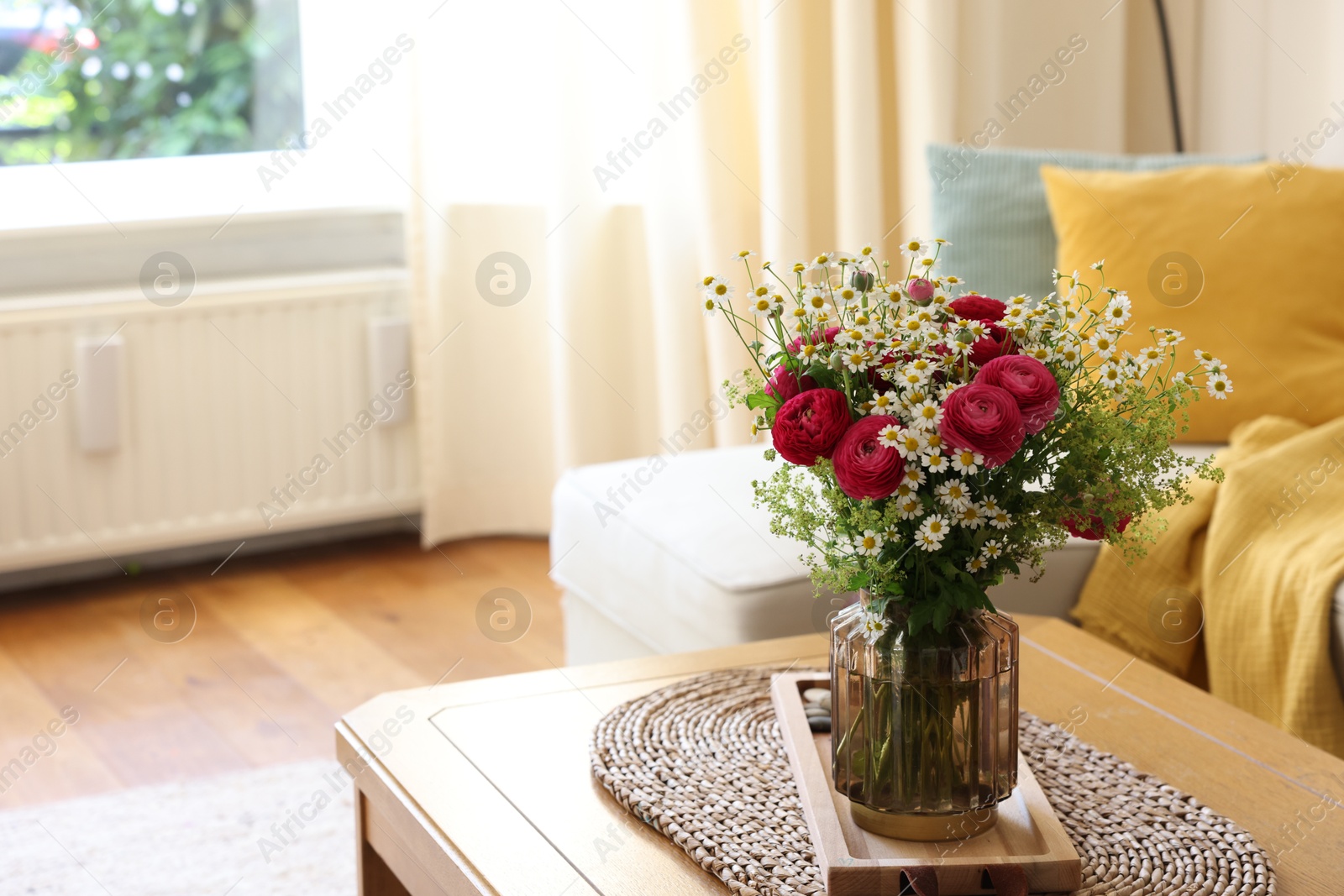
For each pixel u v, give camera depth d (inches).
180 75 131.8
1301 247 86.7
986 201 95.4
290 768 90.2
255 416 125.0
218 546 134.3
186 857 78.2
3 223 117.8
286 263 130.1
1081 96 116.6
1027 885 41.7
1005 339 41.4
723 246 115.8
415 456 133.2
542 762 51.6
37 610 120.6
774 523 43.7
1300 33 103.2
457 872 44.5
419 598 123.3
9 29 125.2
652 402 130.5
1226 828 45.1
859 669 42.7
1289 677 68.7
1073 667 59.7
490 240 129.6
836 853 42.0
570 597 92.4
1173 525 75.9
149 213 124.6
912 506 39.7
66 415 117.5
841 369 40.9
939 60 109.3
